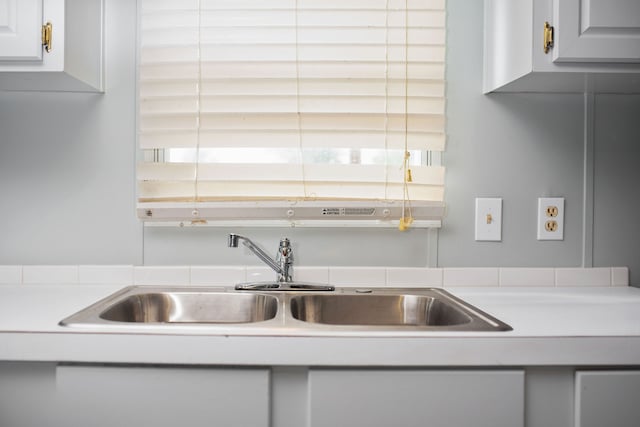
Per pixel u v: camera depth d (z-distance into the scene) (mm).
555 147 1751
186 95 1687
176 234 1731
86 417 1088
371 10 1671
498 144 1749
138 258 1731
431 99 1689
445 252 1745
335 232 1738
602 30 1370
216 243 1733
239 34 1679
